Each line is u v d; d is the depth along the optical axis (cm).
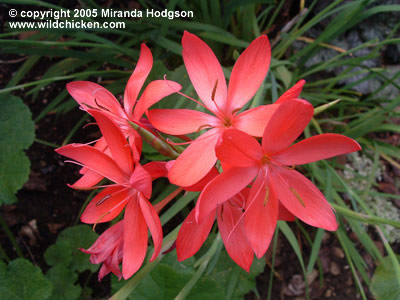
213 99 13
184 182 12
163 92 13
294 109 10
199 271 15
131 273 12
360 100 26
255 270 20
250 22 23
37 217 24
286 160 12
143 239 12
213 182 11
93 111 11
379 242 24
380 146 24
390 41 20
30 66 24
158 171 12
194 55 14
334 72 26
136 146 14
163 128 13
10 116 20
